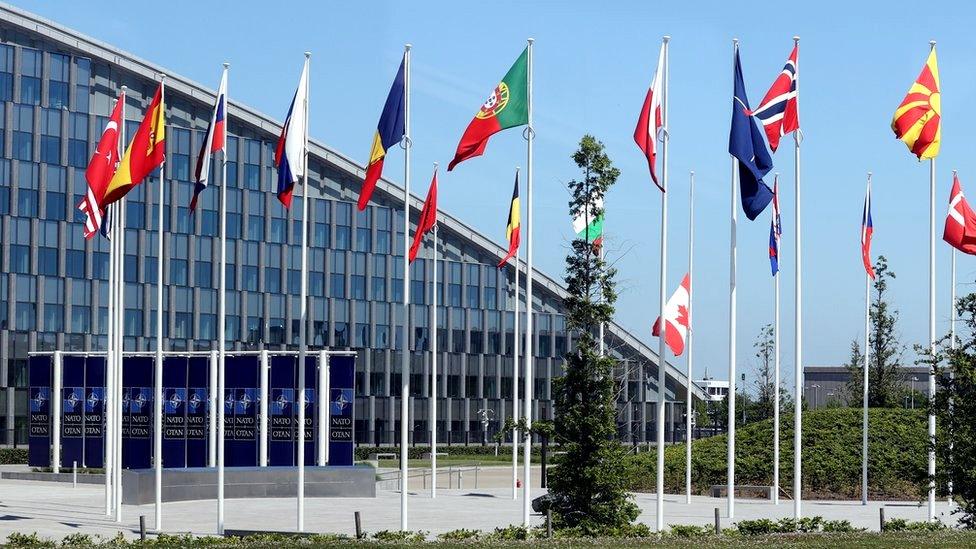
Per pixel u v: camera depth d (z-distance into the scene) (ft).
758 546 106.73
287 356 212.02
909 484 200.85
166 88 375.86
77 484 225.35
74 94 351.87
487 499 194.18
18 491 207.41
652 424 414.21
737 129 125.39
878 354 279.69
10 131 336.90
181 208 362.74
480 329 409.08
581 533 119.65
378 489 222.69
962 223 142.00
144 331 353.51
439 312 402.52
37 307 336.70
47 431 232.32
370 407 387.55
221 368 130.72
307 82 126.72
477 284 411.34
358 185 403.54
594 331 183.83
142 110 375.45
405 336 125.90
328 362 211.41
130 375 217.77
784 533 123.03
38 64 346.33
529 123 123.44
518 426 125.29
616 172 124.98
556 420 124.26
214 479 186.39
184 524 146.20
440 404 399.03
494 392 409.69
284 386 211.82
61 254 341.82
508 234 161.99
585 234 125.18
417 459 344.49
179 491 182.29
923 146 135.74
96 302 346.54
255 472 189.98
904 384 361.92
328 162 394.93
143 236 355.15
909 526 127.95
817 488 203.10
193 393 214.69
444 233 416.26
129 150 125.70
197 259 364.38
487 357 409.28
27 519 152.25
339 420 211.00
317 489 193.36
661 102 123.24
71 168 345.51
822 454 212.23
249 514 161.38
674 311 171.94
